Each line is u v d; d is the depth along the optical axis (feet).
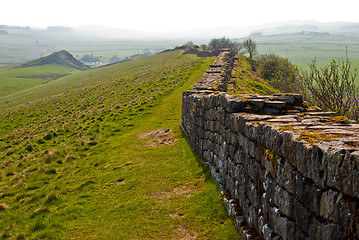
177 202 33.17
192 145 51.06
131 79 163.12
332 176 12.88
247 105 28.86
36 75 466.70
